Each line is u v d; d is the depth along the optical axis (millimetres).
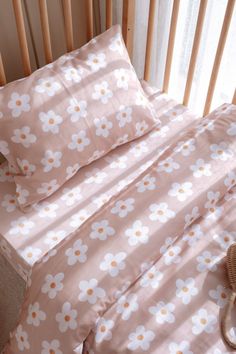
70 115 1070
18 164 1070
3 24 1207
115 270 879
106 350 833
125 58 1219
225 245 983
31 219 1062
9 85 1058
